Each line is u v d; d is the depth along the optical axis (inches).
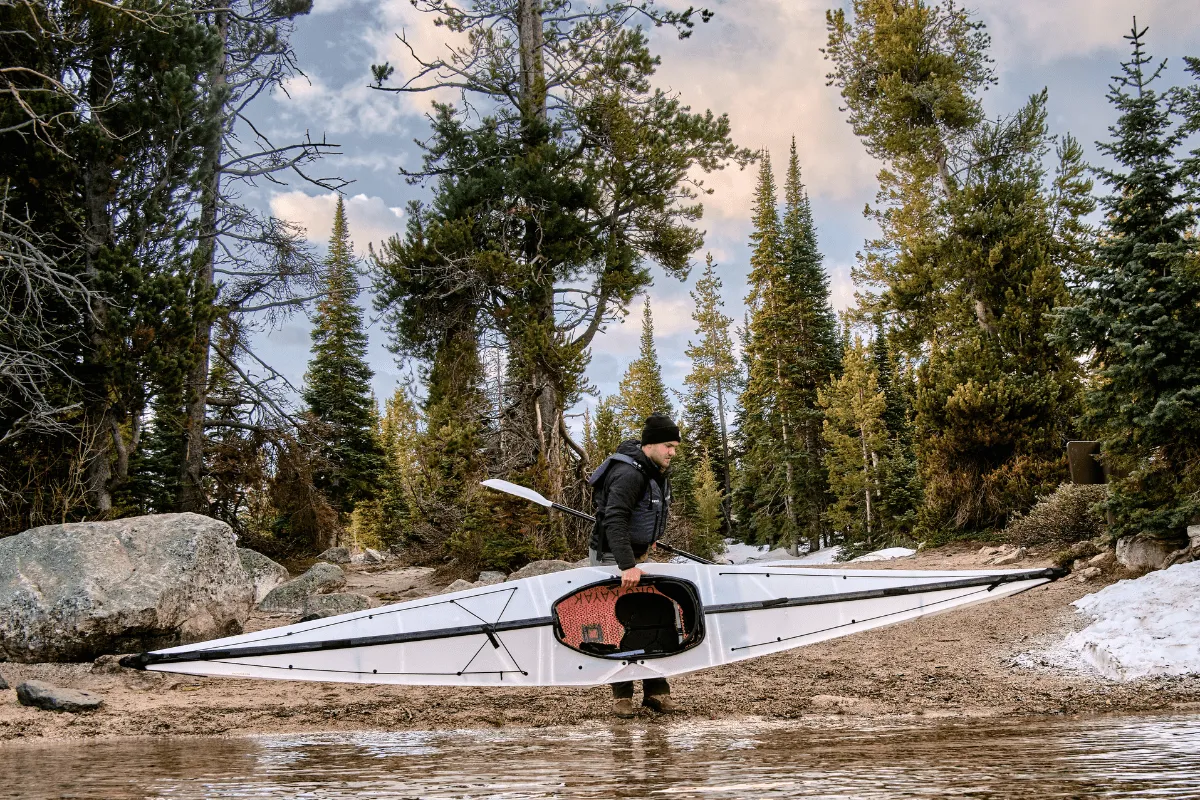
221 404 753.6
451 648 189.5
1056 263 683.4
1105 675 231.0
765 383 1360.7
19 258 480.1
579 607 200.2
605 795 85.4
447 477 784.9
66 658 250.7
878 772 95.9
